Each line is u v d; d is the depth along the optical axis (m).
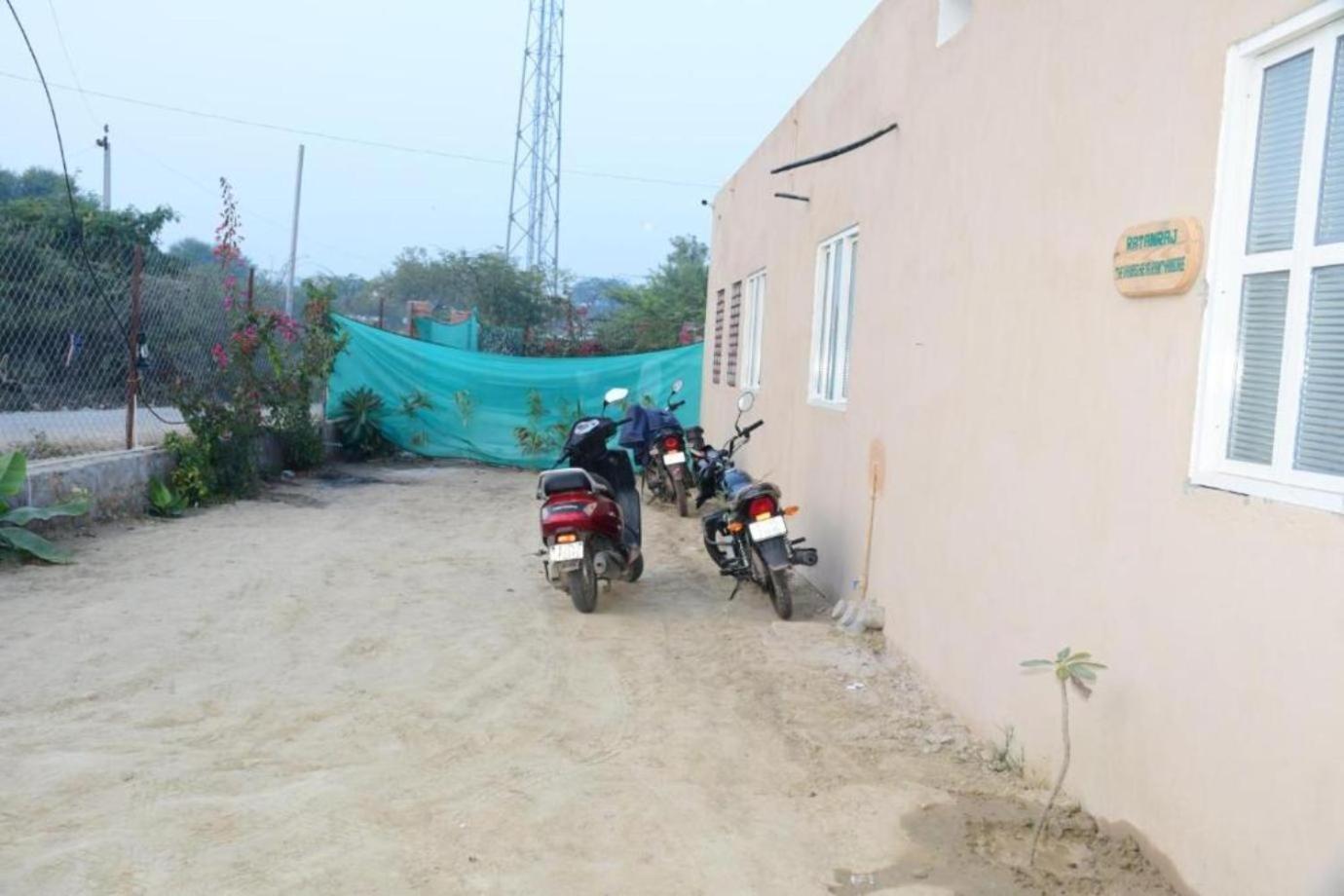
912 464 5.83
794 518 8.84
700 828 3.85
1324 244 2.87
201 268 11.73
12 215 17.83
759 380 11.10
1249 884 2.88
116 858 3.45
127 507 9.57
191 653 5.72
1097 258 3.86
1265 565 2.88
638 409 12.07
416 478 14.05
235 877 3.37
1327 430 2.83
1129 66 3.71
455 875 3.45
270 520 10.08
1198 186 3.30
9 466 7.54
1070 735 3.92
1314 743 2.66
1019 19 4.62
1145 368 3.54
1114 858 3.48
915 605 5.70
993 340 4.76
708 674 5.76
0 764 4.16
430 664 5.77
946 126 5.48
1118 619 3.62
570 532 6.88
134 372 10.26
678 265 34.22
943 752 4.62
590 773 4.34
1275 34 2.99
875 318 6.64
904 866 3.57
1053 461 4.14
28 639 5.80
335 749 4.49
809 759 4.54
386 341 15.88
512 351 20.61
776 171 8.15
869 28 7.07
